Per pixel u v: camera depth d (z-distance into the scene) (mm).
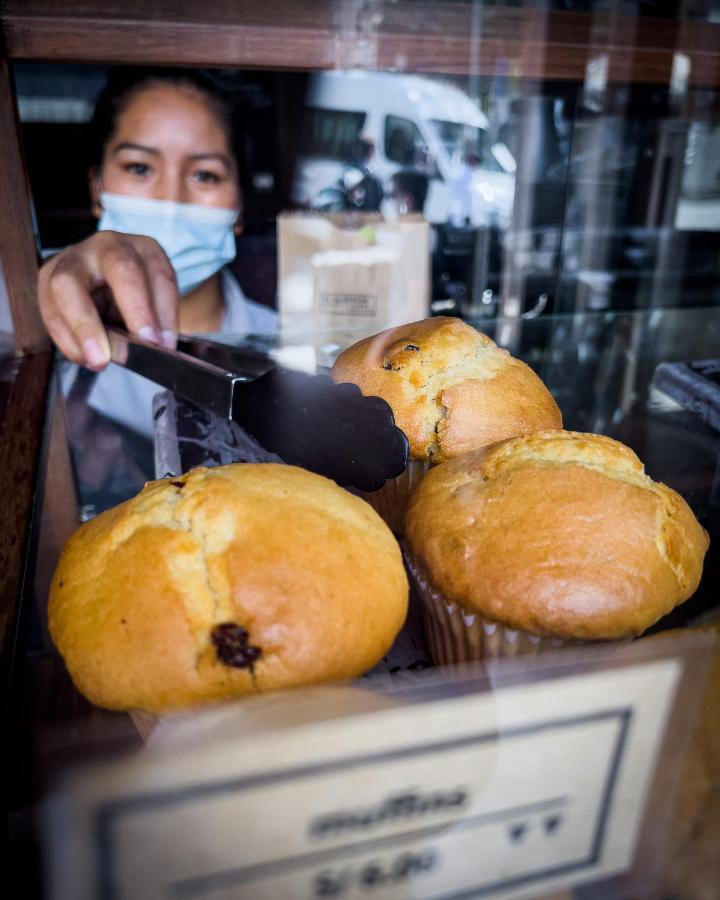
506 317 1461
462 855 432
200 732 431
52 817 349
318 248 1397
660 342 1370
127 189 1312
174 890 381
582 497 824
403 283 1425
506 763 419
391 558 733
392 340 1110
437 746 403
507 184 1511
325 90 1345
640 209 1621
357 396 866
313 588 634
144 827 365
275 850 394
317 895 413
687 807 431
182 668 596
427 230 1423
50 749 396
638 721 429
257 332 1315
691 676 433
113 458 1062
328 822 398
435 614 861
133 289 1161
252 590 622
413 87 1381
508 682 420
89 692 615
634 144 1562
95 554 697
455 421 1011
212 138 1318
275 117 1351
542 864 441
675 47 1458
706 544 874
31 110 1243
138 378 1152
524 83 1431
